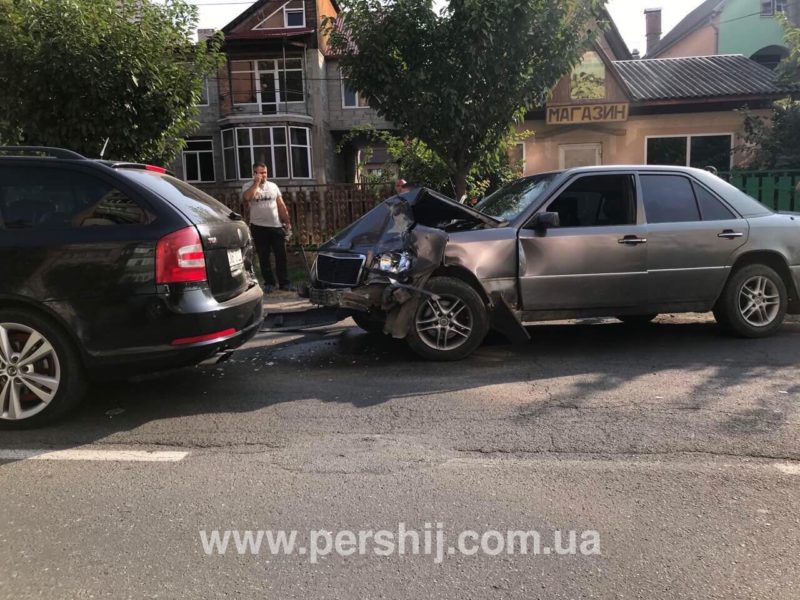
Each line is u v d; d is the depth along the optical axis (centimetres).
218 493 325
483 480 336
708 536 280
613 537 281
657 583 248
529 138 1606
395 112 870
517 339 570
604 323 734
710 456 361
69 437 401
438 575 255
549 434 396
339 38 875
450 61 826
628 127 1605
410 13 809
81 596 244
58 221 405
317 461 362
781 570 255
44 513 306
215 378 528
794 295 631
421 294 542
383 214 580
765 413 423
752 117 1463
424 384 501
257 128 2617
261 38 2564
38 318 398
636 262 580
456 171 904
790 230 620
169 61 872
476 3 783
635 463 354
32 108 802
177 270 401
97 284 396
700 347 605
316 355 603
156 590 247
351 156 3133
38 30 770
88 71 775
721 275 604
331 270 570
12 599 241
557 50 834
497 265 555
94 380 415
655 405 443
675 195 605
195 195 475
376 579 253
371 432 404
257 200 904
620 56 2267
